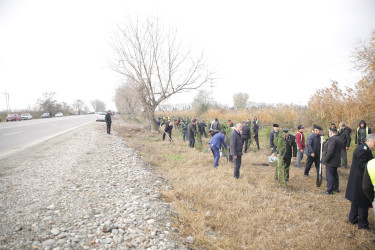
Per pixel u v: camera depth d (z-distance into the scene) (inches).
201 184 227.9
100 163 290.4
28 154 324.8
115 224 138.9
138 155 362.3
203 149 449.7
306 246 133.1
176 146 482.6
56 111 2410.2
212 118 1118.4
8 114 1558.8
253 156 396.2
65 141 462.3
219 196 198.2
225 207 179.8
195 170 282.7
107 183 217.0
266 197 204.5
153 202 177.6
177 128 864.3
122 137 601.3
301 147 317.1
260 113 915.4
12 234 122.0
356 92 518.9
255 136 462.3
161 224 146.2
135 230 134.4
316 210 181.5
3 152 338.3
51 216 144.6
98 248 116.0
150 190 205.9
